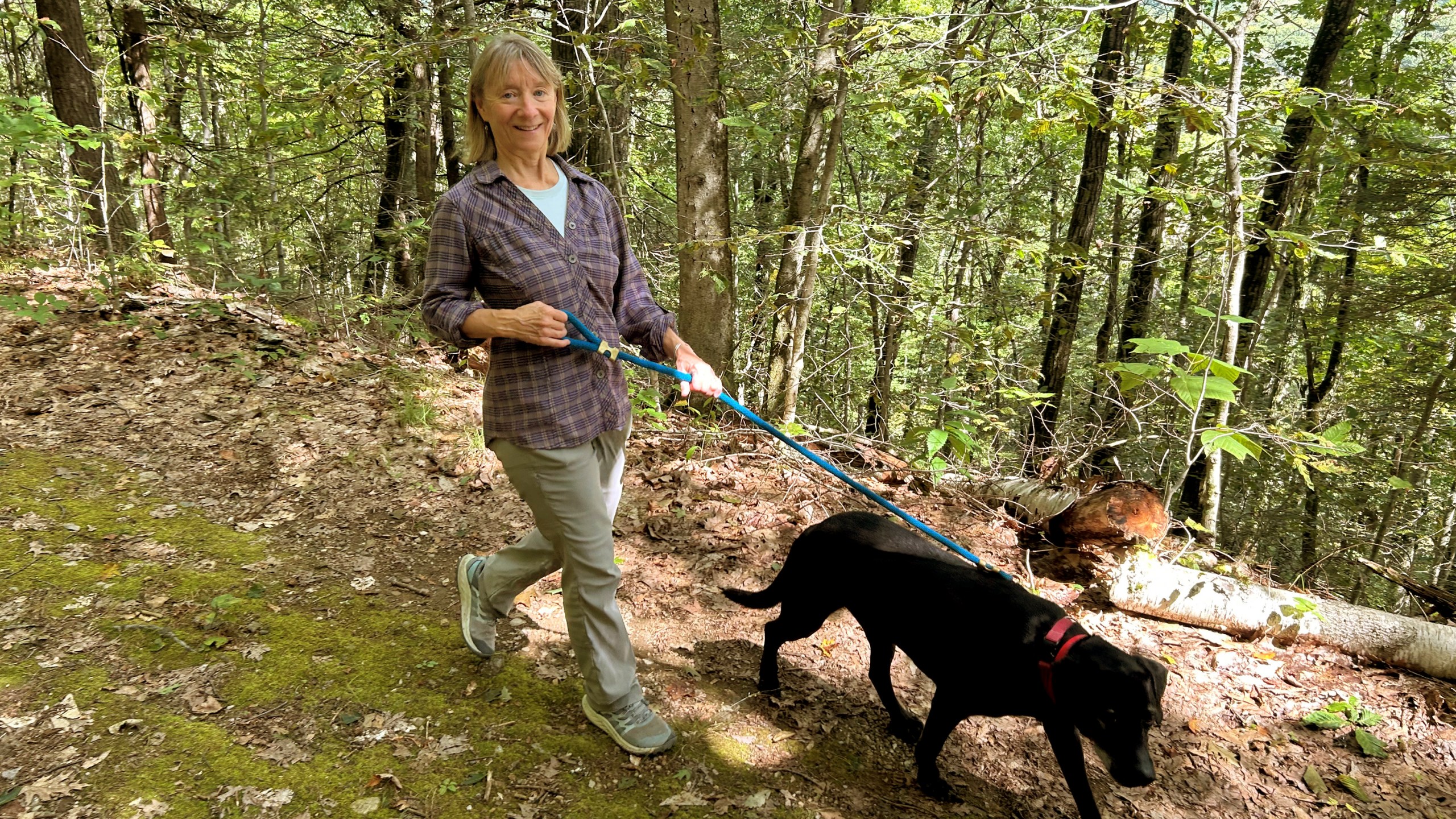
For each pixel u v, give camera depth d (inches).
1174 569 134.0
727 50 208.2
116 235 289.4
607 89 237.5
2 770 84.5
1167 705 113.0
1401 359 432.5
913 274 355.9
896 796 95.4
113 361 195.3
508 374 85.7
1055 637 82.9
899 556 97.5
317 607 120.2
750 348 239.5
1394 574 150.0
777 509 161.2
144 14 354.0
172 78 391.5
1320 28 342.6
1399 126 260.7
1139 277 382.0
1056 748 85.1
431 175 404.5
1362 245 184.2
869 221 219.6
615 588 92.9
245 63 351.9
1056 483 167.8
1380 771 102.6
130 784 84.7
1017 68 178.4
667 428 190.5
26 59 444.8
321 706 100.0
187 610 114.9
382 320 229.6
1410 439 431.8
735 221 339.6
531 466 86.4
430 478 161.6
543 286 84.4
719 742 101.5
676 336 96.0
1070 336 354.6
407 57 212.2
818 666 119.6
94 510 138.3
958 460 182.7
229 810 83.3
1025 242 213.5
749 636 125.0
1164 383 189.6
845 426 247.3
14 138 203.5
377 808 85.7
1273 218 326.3
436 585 130.0
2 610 110.3
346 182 414.0
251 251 345.1
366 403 187.8
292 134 239.0
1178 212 251.3
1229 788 99.4
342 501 151.1
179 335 211.2
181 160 346.3
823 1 202.5
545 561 99.8
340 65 210.2
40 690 96.4
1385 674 121.6
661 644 120.4
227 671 104.0
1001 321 265.9
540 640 117.8
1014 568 145.9
